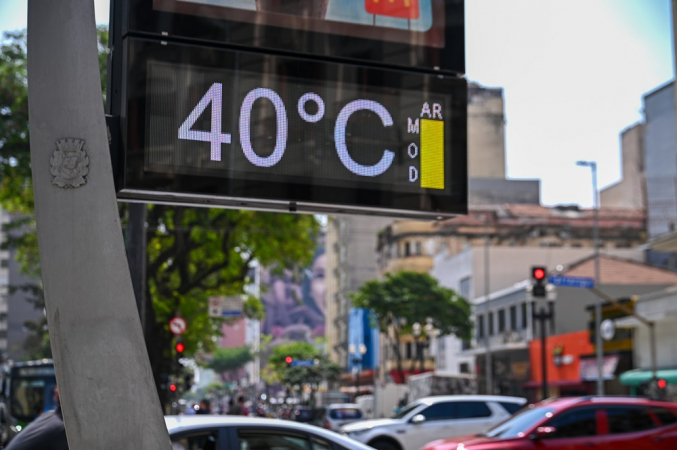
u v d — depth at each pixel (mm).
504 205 79750
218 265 30281
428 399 22656
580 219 77062
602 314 44656
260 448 8570
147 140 4453
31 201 29016
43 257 3541
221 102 4633
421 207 5059
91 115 3635
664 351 39219
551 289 31391
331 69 4906
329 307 123688
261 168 4695
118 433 3516
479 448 13070
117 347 3557
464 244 79875
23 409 30844
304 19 4863
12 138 26406
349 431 22188
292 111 4801
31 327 95812
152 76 4492
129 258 14047
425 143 5105
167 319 30141
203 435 8438
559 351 49438
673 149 63812
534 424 13250
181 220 29531
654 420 13117
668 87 64438
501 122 80750
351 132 4930
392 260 85688
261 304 44312
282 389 137875
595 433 13023
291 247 32031
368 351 94938
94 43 3680
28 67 3615
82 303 3545
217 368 184000
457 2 5242
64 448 6875
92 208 3596
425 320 63281
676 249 34688
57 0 3639
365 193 4934
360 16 5000
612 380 44219
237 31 4691
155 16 4512
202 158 4566
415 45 5121
